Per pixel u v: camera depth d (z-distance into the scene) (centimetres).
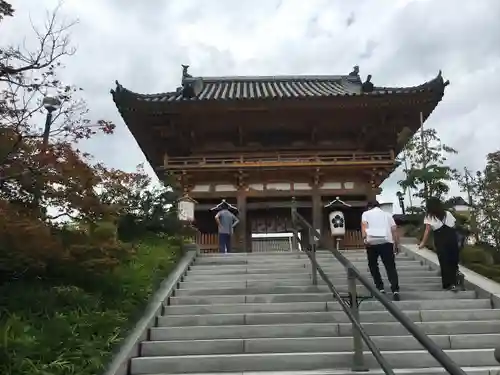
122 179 1213
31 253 640
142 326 665
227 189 2041
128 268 848
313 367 579
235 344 633
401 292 836
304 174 2055
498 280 934
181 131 2084
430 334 665
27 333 533
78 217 779
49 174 709
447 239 862
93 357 517
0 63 668
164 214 1333
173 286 884
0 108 675
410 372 534
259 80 2736
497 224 1478
